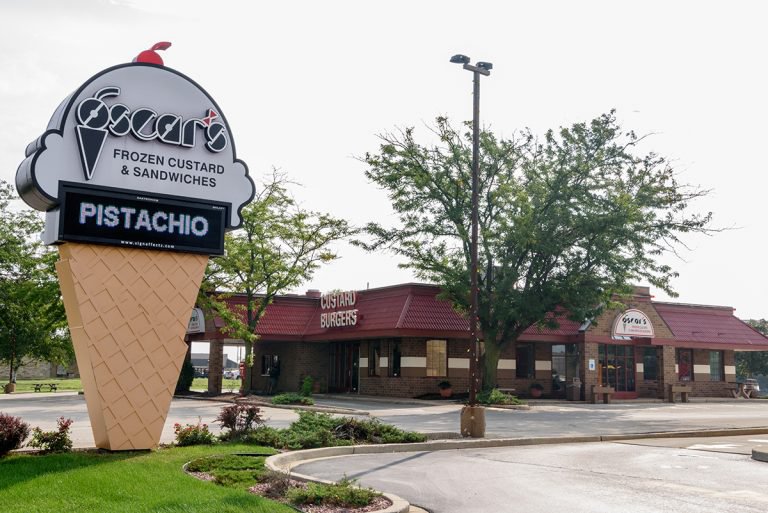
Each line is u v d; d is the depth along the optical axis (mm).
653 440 20281
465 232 34406
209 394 41344
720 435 21875
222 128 15062
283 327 42219
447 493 11391
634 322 41531
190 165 14703
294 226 38312
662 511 10000
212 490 10188
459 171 34969
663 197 33750
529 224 33125
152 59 14734
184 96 14789
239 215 15086
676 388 40938
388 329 36406
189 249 14516
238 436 16172
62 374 84938
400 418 25875
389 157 35406
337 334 39750
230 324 36656
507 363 40844
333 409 28312
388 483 12266
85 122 13703
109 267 13836
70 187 13523
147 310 14109
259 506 9367
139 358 13953
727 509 10102
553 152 34906
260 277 37500
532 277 35344
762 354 65250
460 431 20250
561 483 12305
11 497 9414
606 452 16969
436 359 37875
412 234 35500
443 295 35344
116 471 11414
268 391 42906
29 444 13711
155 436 14062
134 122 14203
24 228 46750
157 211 14273
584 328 40438
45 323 46906
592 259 34219
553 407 34000
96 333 13602
